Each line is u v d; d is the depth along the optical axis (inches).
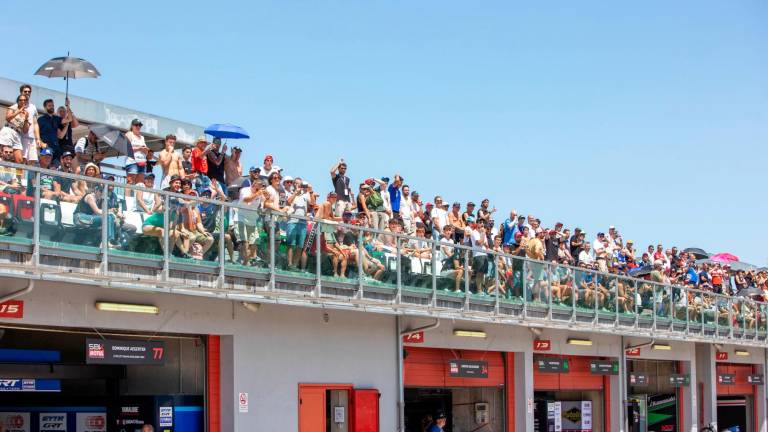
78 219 641.6
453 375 1013.2
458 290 936.3
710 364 1496.1
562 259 1199.6
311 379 863.1
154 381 834.8
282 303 773.3
